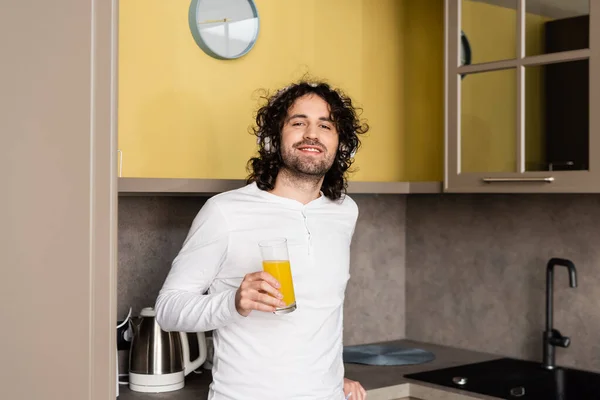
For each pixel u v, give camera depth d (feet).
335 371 5.95
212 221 5.71
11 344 2.68
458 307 9.84
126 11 7.34
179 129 7.73
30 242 2.70
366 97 9.48
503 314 9.37
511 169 8.09
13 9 2.65
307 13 8.81
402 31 9.87
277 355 5.58
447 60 8.72
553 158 7.72
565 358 8.79
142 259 8.04
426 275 10.23
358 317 9.95
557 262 8.55
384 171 9.75
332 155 6.10
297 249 5.79
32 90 2.69
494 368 8.76
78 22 2.76
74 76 2.76
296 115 5.99
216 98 8.00
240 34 8.05
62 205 2.75
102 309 2.84
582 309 8.61
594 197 8.51
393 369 8.61
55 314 2.75
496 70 8.21
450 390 7.71
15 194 2.67
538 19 7.80
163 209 8.17
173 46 7.68
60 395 2.77
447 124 8.73
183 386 7.50
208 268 5.72
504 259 9.36
